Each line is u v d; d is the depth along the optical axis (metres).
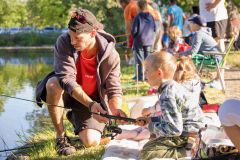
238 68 13.85
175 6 14.68
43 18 48.28
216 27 10.65
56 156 5.71
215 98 8.91
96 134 5.62
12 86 13.98
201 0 10.76
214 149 4.32
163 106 4.71
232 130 4.14
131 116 6.63
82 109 5.67
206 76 10.59
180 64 5.33
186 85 5.22
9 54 34.03
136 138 5.61
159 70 4.77
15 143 6.97
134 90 10.04
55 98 5.62
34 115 9.17
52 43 45.62
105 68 5.50
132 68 14.85
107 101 5.59
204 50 9.79
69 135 6.56
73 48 5.41
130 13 12.66
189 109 4.82
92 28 5.26
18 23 50.12
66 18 46.19
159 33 12.49
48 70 20.09
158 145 4.87
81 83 5.57
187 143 4.85
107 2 37.97
